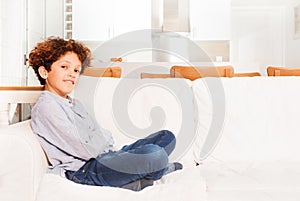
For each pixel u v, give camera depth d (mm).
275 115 1835
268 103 1853
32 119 1338
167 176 1389
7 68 3863
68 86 1471
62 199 1112
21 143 1185
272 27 7238
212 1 5605
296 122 1829
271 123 1824
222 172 1526
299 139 1802
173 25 5848
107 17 5453
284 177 1427
